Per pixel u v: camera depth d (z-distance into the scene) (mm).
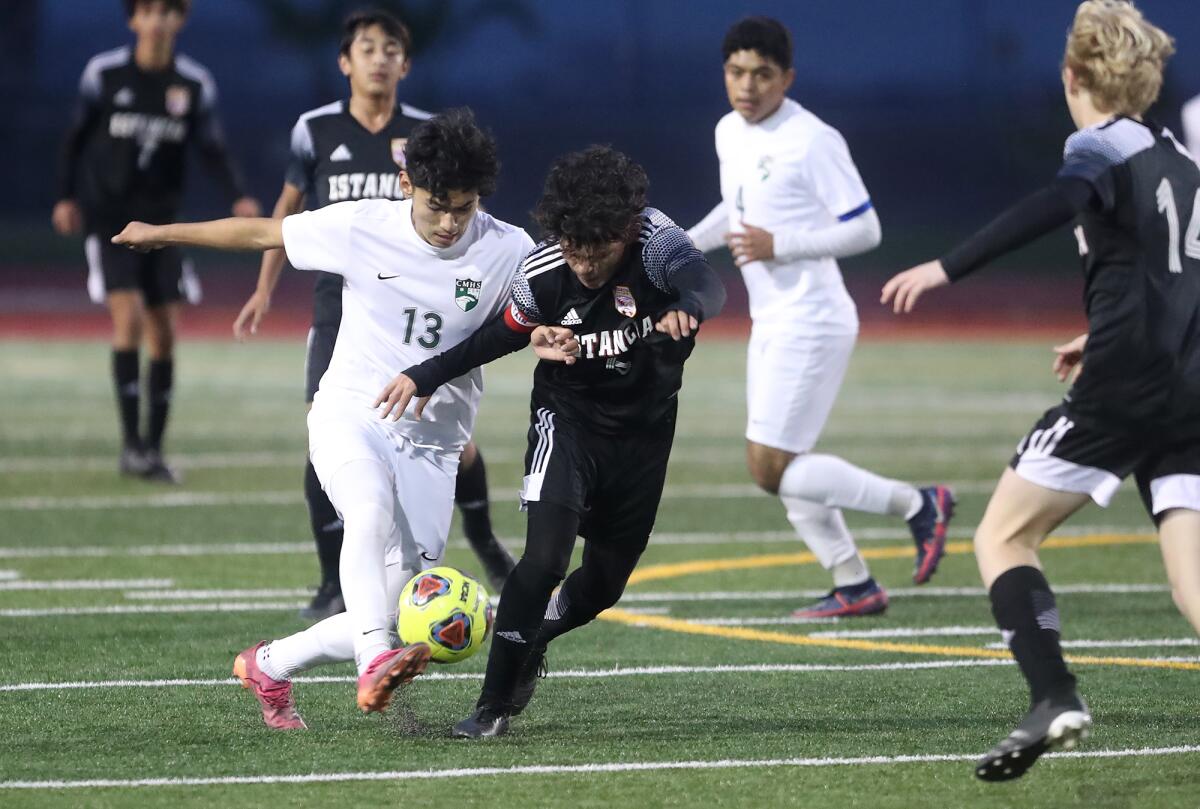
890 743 19641
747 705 21812
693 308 17406
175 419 59156
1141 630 27125
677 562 34375
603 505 19594
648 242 18516
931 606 29859
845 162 28422
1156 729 20219
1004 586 17000
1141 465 17609
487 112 144500
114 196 44000
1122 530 38406
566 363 18000
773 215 28734
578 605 20391
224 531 37375
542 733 20172
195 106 44562
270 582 31375
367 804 16875
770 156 28672
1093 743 19469
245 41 161000
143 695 22062
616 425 19188
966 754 19109
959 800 17125
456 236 19609
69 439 53188
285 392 67938
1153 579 32125
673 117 143000
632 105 152875
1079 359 19719
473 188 19094
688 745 19516
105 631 26641
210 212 137000
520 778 17938
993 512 17547
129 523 38344
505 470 47312
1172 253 16781
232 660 24469
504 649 19359
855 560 28922
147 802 16906
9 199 136375
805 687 22969
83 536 36562
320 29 153375
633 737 19922
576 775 18078
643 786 17641
